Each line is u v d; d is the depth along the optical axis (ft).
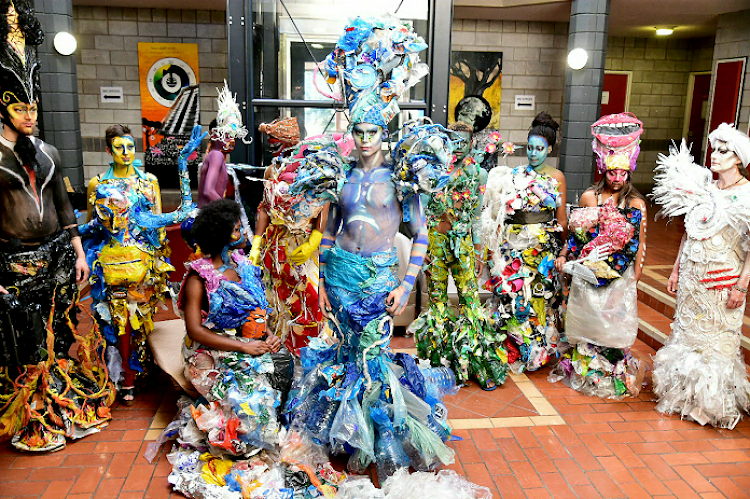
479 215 13.28
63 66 20.49
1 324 10.33
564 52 30.68
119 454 10.32
